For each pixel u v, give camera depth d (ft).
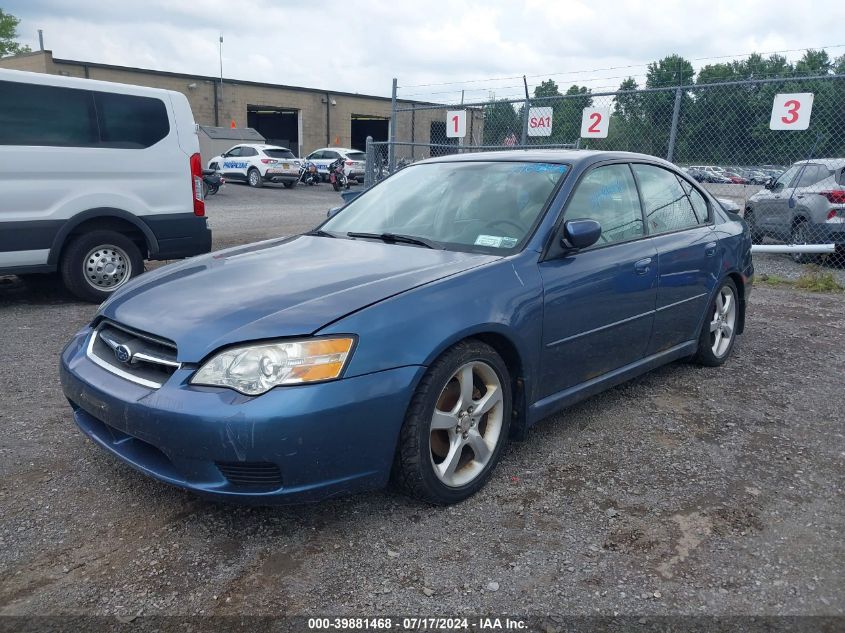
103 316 10.25
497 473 10.80
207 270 10.92
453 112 39.50
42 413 12.82
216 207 59.06
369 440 8.59
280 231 41.50
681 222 14.74
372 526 9.23
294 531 9.08
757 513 9.71
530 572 8.29
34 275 25.50
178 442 8.26
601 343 12.04
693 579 8.21
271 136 158.10
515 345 10.22
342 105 136.46
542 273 10.78
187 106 23.62
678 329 14.37
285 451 8.07
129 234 23.29
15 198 20.11
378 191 14.21
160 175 22.94
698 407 13.71
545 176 12.26
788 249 30.40
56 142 20.72
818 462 11.36
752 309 22.89
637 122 35.29
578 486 10.42
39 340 17.75
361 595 7.83
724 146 34.09
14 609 7.52
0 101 19.66
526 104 35.55
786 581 8.20
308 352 8.30
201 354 8.48
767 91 33.01
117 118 21.91
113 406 8.87
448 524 9.30
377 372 8.56
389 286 9.41
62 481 10.27
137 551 8.59
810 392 14.67
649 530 9.23
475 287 9.85
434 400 9.18
